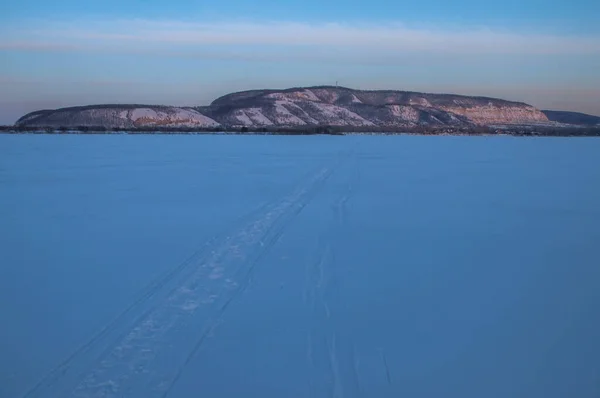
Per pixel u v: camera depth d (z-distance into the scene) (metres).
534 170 22.91
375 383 4.75
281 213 12.63
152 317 6.11
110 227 11.05
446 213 12.85
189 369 4.91
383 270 8.08
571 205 14.12
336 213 12.70
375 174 20.92
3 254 8.92
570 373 4.98
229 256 8.78
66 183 17.73
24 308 6.42
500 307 6.61
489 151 34.94
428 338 5.69
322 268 8.15
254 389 4.60
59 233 10.49
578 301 6.85
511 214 12.80
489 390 4.67
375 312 6.38
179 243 9.66
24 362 5.02
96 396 4.42
